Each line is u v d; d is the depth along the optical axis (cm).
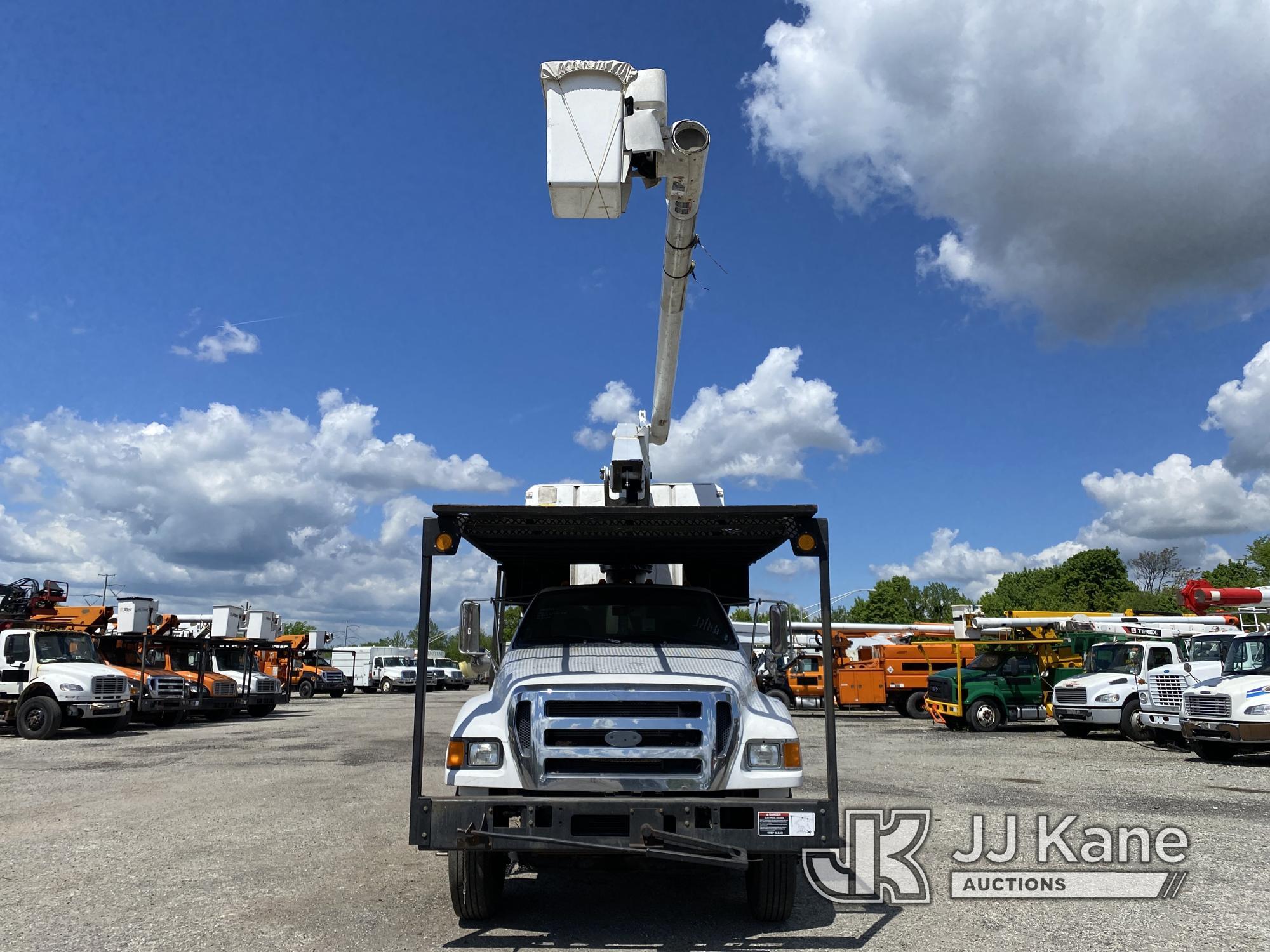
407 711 2995
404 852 738
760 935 514
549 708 507
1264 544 6569
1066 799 1000
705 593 684
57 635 2102
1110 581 7581
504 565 773
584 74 618
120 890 615
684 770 500
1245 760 1466
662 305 780
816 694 2661
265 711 2850
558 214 646
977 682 2153
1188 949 488
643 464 834
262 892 609
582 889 629
